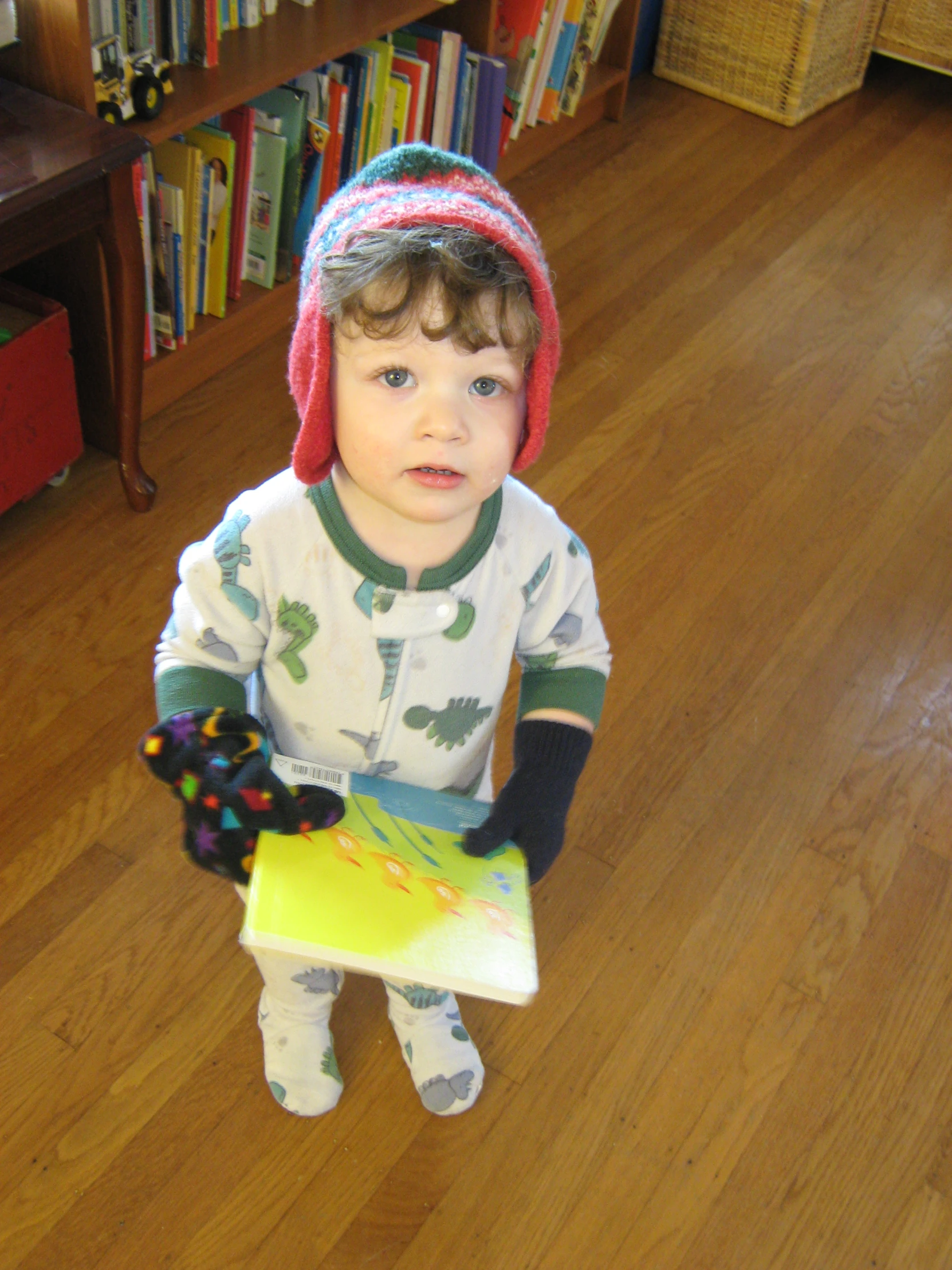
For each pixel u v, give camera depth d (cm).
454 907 88
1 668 168
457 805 100
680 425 228
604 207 286
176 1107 130
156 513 194
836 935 154
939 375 247
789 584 199
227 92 187
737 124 326
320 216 85
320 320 77
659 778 168
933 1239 128
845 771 173
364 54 216
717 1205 129
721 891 157
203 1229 122
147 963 141
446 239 73
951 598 201
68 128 155
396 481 80
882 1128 136
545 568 96
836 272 273
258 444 209
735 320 256
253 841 88
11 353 164
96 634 175
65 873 147
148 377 206
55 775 157
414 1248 123
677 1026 143
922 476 223
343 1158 128
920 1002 148
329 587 89
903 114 340
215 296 214
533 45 262
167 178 194
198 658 94
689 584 197
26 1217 121
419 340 76
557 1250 124
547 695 101
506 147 278
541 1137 132
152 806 155
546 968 147
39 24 157
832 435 230
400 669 93
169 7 182
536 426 84
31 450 177
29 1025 134
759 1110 136
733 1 314
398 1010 131
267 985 128
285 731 101
